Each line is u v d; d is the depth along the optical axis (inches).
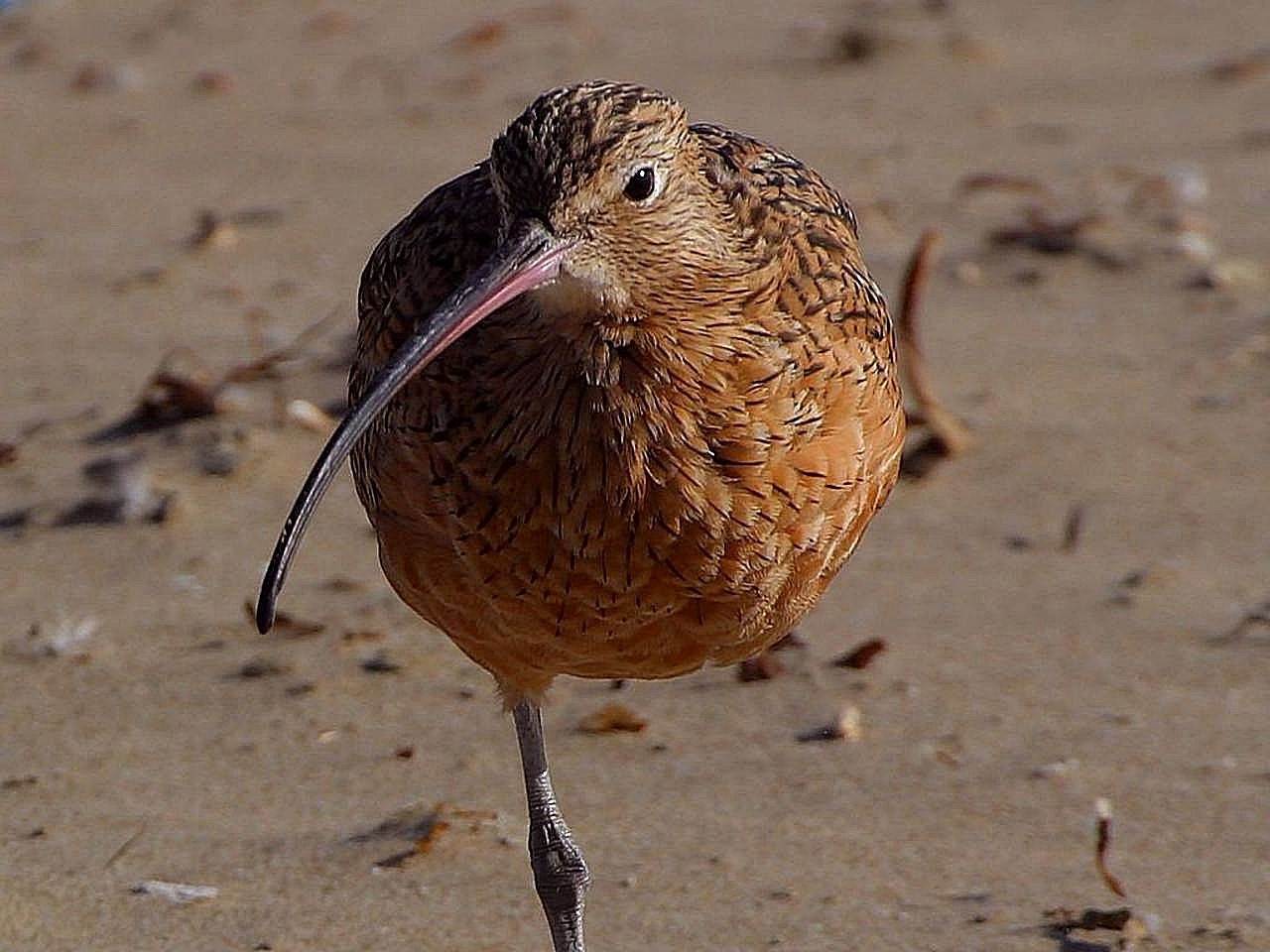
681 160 376.8
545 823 420.5
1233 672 504.1
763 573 394.9
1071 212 764.6
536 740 424.2
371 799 470.3
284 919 428.1
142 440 636.1
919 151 832.9
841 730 487.5
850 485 400.5
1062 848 441.4
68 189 845.2
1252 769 466.0
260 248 774.5
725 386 381.1
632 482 380.5
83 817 464.8
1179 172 791.1
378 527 413.7
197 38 1039.6
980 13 1003.3
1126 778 464.8
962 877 433.1
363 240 778.2
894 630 531.2
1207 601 534.9
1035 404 637.9
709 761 481.7
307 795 472.1
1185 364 660.1
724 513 385.7
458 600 405.7
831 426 394.0
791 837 450.6
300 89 952.3
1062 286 715.4
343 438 370.3
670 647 404.5
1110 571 551.8
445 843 452.1
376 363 419.5
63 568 575.2
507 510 385.7
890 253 740.0
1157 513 579.2
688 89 912.3
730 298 381.1
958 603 541.6
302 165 858.8
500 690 426.3
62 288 746.8
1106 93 891.4
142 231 797.9
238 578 567.5
